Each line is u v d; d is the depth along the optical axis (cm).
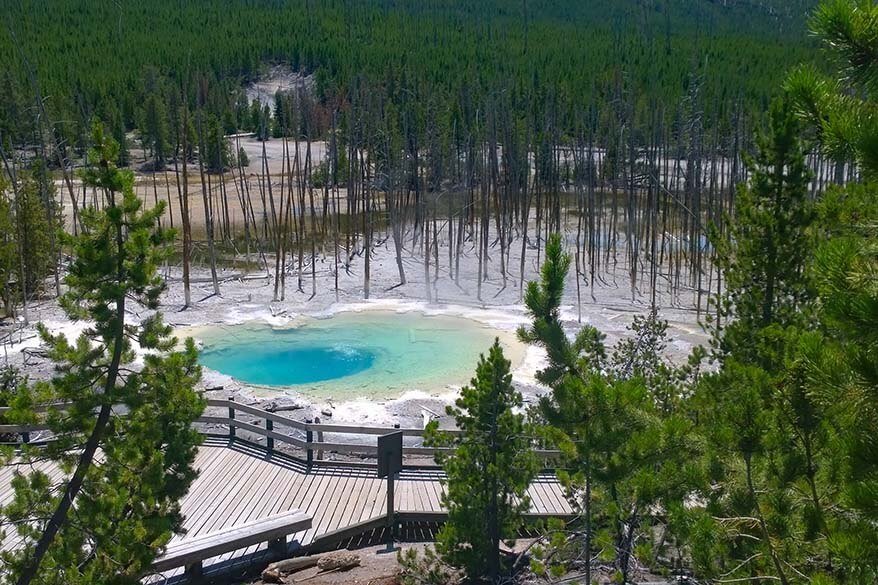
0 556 902
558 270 830
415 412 2006
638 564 973
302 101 5862
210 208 3819
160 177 6234
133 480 973
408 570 1109
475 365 2422
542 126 5341
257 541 1166
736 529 698
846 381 490
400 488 1404
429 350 2572
